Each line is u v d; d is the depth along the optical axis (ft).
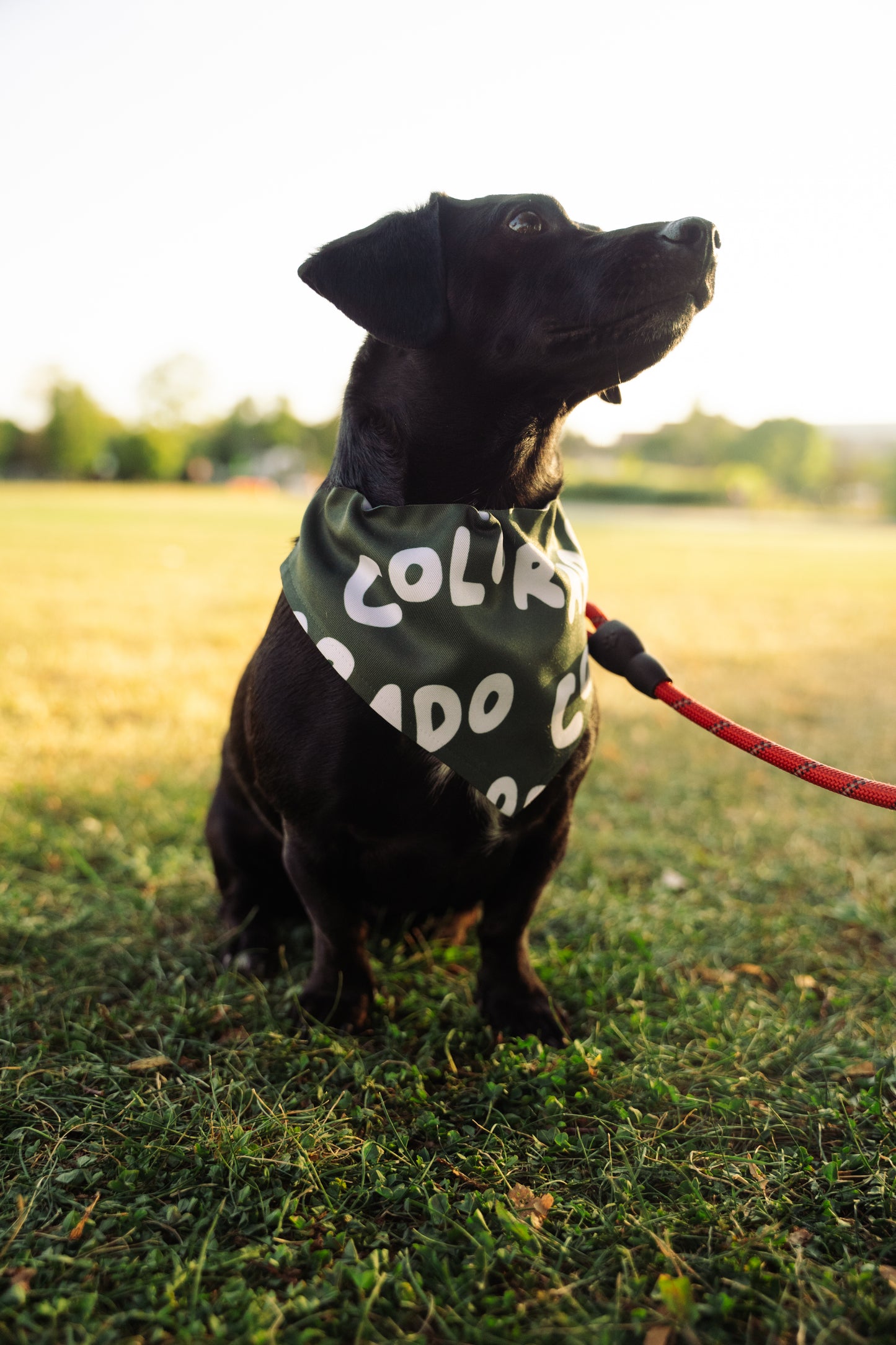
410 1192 2.01
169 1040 2.47
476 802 2.37
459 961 2.97
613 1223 1.94
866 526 43.24
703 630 8.89
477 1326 1.73
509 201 2.36
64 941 2.96
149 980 2.73
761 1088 2.34
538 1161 2.10
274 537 19.16
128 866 3.41
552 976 2.83
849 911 3.23
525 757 2.34
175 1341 1.71
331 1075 2.38
